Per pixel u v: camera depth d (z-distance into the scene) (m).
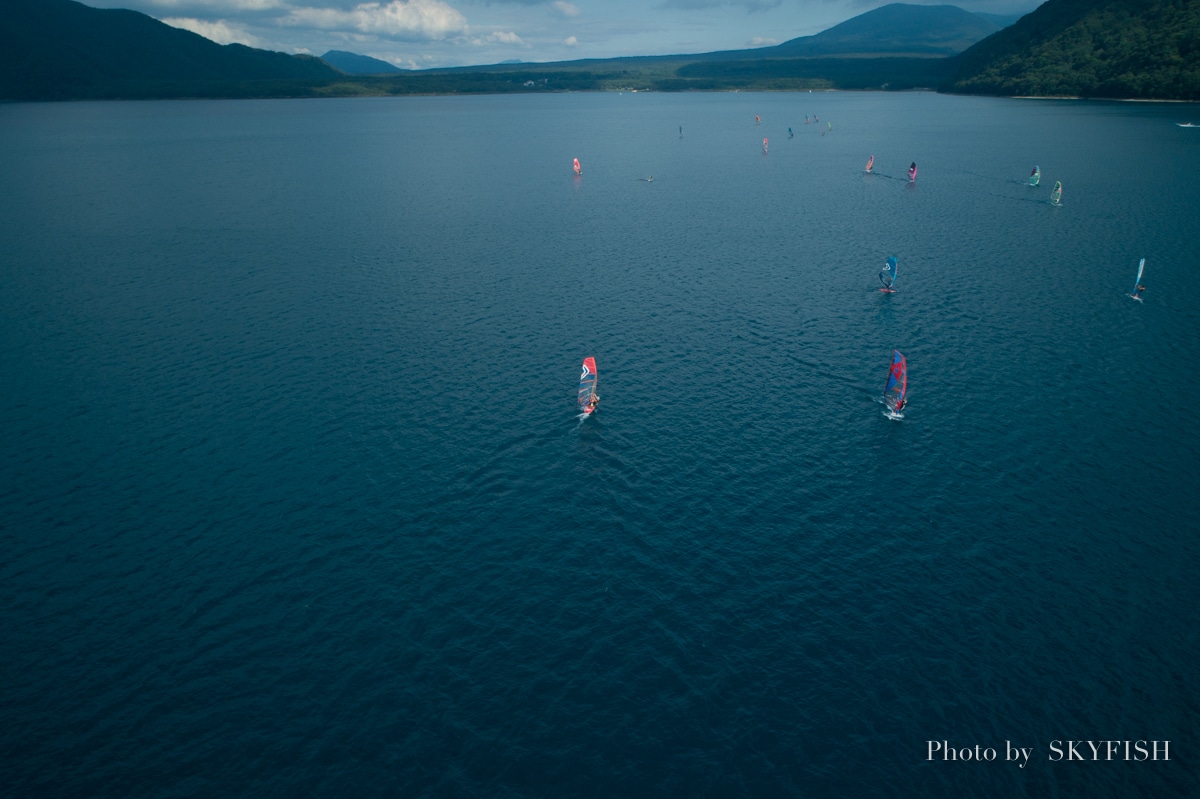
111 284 113.62
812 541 56.22
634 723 41.72
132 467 66.25
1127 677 44.22
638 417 74.31
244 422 73.50
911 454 67.38
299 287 113.19
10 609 50.25
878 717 41.94
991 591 50.97
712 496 61.75
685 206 177.00
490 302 106.94
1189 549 54.66
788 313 101.62
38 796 38.00
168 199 183.00
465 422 73.38
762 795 37.75
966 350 88.38
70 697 43.72
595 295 110.00
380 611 50.00
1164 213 151.62
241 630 48.56
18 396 78.38
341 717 42.34
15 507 60.81
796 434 70.94
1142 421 71.88
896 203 175.38
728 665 45.41
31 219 158.62
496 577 53.00
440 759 39.81
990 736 40.75
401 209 173.00
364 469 65.81
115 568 54.16
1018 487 62.25
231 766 39.59
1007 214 158.62
